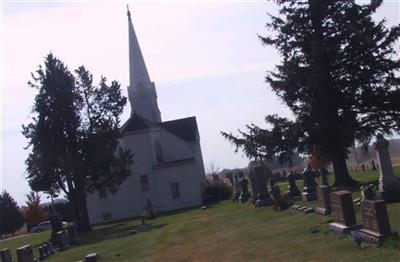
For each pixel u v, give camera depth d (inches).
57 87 2114.9
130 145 2824.8
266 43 1605.6
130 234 1585.9
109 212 2797.7
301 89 1568.7
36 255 1449.3
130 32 3319.4
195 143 3336.6
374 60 1519.4
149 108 3299.7
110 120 2210.9
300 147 1579.7
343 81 1539.1
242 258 758.5
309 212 1096.2
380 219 636.1
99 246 1358.3
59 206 3476.9
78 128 2156.7
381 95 1520.7
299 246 746.2
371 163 2522.1
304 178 1342.3
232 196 2600.9
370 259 580.7
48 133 2103.8
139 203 2797.7
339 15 1530.5
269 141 1595.7
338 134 1499.8
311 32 1553.9
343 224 745.6
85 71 2197.3
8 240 2748.5
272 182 1690.5
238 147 1648.6
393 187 973.8
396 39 1523.1
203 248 943.0
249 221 1224.2
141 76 3299.7
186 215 2031.3
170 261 868.0
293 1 1572.3
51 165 2153.1
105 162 2187.5
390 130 1565.0
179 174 2807.6
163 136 2930.6
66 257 1252.5
